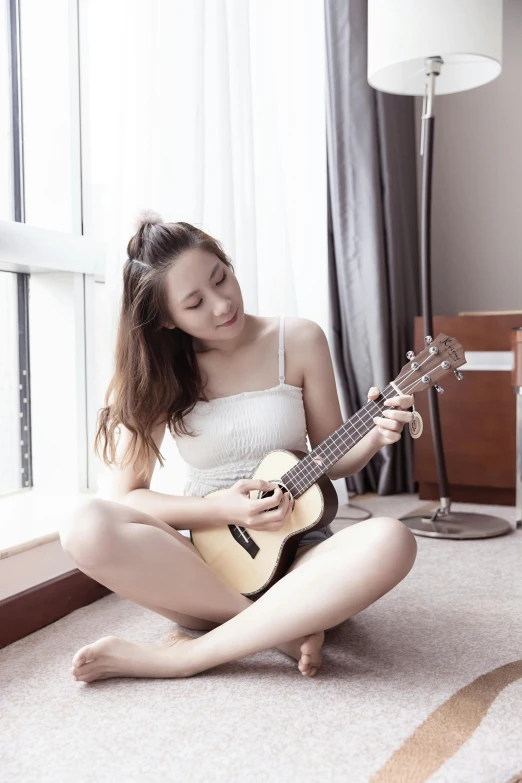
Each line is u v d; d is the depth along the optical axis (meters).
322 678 1.31
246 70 2.21
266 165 2.37
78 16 2.20
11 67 2.19
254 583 1.40
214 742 1.10
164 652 1.33
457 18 2.13
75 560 1.32
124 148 1.90
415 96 3.34
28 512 1.97
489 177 3.30
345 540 1.28
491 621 1.56
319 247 2.70
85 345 2.29
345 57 2.79
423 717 1.15
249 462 1.50
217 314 1.38
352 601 1.21
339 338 2.92
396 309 2.90
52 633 1.61
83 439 2.30
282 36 2.54
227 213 2.12
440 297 3.42
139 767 1.04
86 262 2.15
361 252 2.84
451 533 2.24
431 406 2.44
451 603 1.68
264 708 1.20
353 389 2.92
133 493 1.53
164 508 1.46
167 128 1.97
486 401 2.63
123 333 1.49
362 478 2.93
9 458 2.26
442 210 3.39
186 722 1.16
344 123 2.82
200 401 1.52
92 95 2.18
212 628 1.52
